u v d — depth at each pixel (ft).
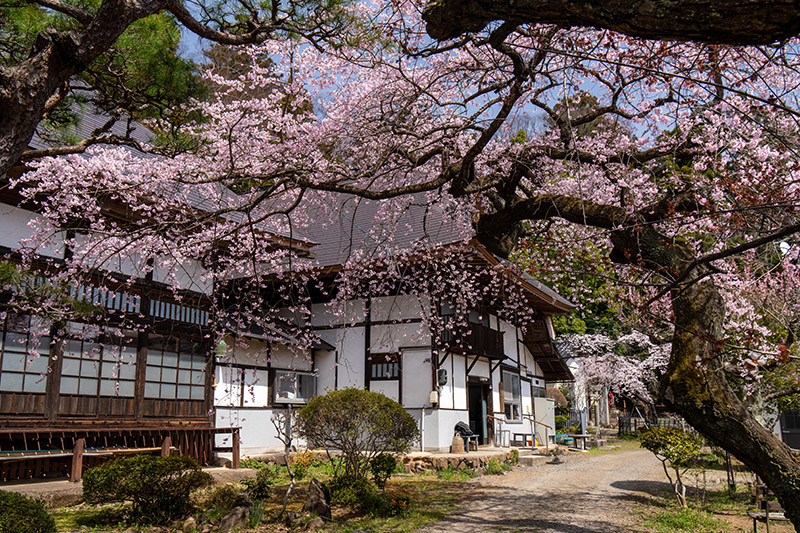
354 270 41.01
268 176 23.39
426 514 27.58
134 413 36.73
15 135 11.81
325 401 29.86
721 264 25.49
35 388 31.32
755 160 20.84
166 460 23.70
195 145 23.65
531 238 32.91
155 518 23.25
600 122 29.01
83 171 25.90
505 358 61.16
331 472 40.24
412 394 49.78
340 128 28.14
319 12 19.79
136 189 27.78
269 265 42.39
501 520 26.50
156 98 21.74
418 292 46.06
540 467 51.60
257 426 46.80
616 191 27.17
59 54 12.42
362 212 58.95
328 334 54.60
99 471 22.66
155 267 38.93
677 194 22.65
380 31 21.09
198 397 41.88
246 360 47.09
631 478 42.98
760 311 28.43
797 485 15.76
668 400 17.98
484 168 31.04
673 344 18.80
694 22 9.01
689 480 41.19
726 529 24.91
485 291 45.01
